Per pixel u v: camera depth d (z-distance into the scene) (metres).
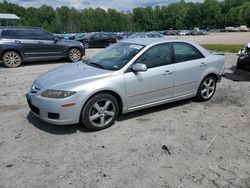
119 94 4.59
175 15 121.19
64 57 12.47
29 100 4.63
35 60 11.72
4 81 8.42
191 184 3.14
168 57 5.23
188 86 5.61
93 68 4.87
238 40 31.00
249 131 4.52
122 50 5.21
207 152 3.83
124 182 3.18
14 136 4.38
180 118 5.08
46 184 3.16
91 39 22.45
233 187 3.09
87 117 4.36
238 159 3.65
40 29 11.77
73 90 4.18
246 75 8.87
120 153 3.82
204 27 117.12
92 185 3.13
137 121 4.93
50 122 4.32
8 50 11.02
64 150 3.92
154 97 5.11
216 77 6.15
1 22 41.25
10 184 3.17
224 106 5.77
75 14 104.62
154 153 3.81
